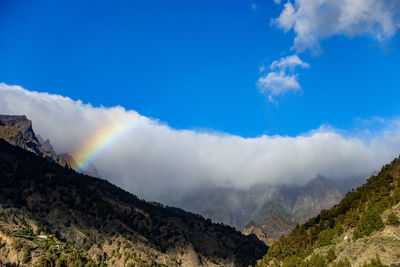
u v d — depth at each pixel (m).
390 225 187.62
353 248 188.88
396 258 162.75
